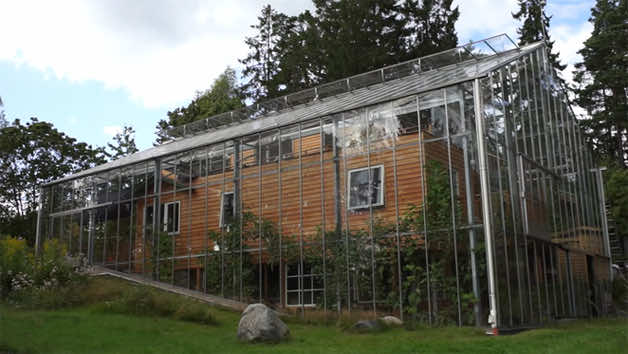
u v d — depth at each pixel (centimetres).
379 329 1410
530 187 1842
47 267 2019
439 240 1587
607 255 2641
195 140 2962
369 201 1770
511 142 1778
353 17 4050
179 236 2319
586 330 1386
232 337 1316
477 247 1513
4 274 1903
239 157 2195
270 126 2105
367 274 1725
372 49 3934
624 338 1065
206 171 2295
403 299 1620
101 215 2658
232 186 2189
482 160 1537
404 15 4162
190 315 1586
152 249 2391
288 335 1276
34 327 1339
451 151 1630
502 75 1836
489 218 1495
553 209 2028
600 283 2475
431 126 1694
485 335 1347
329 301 1784
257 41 5256
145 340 1245
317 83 4291
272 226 2009
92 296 1883
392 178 1747
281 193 2022
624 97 4916
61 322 1422
